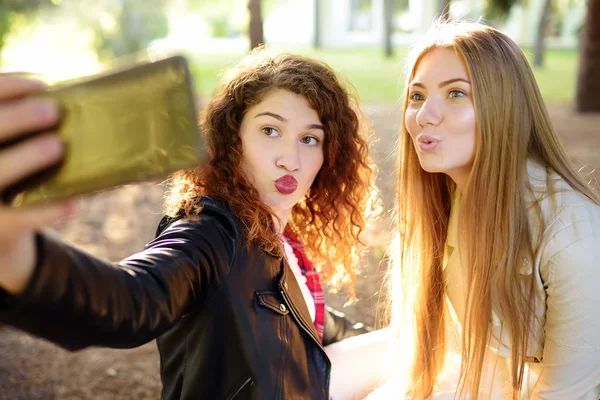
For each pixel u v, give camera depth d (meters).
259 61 1.64
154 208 5.86
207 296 1.40
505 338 1.76
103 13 16.70
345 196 1.84
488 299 1.67
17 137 0.74
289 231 1.85
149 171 0.85
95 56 16.58
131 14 16.78
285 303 1.54
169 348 1.57
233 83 1.61
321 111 1.63
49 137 0.76
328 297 3.46
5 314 0.89
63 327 0.96
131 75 0.86
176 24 24.23
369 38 22.34
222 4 26.17
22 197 0.79
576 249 1.58
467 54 1.59
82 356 3.07
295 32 26.92
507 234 1.63
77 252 1.01
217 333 1.45
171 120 0.86
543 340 1.75
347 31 21.91
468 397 1.87
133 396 2.73
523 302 1.67
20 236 0.85
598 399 1.73
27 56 15.86
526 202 1.66
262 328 1.47
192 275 1.30
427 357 1.94
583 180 1.73
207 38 28.23
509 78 1.62
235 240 1.45
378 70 15.19
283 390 1.48
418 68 1.71
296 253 1.84
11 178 0.73
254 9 3.79
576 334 1.62
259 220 1.55
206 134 1.61
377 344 2.15
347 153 1.77
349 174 1.81
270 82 1.57
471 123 1.60
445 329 1.98
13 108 0.74
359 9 22.38
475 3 17.44
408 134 1.88
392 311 2.10
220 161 1.59
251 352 1.45
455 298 1.91
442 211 1.92
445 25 1.73
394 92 11.91
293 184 1.62
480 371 1.71
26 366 2.96
